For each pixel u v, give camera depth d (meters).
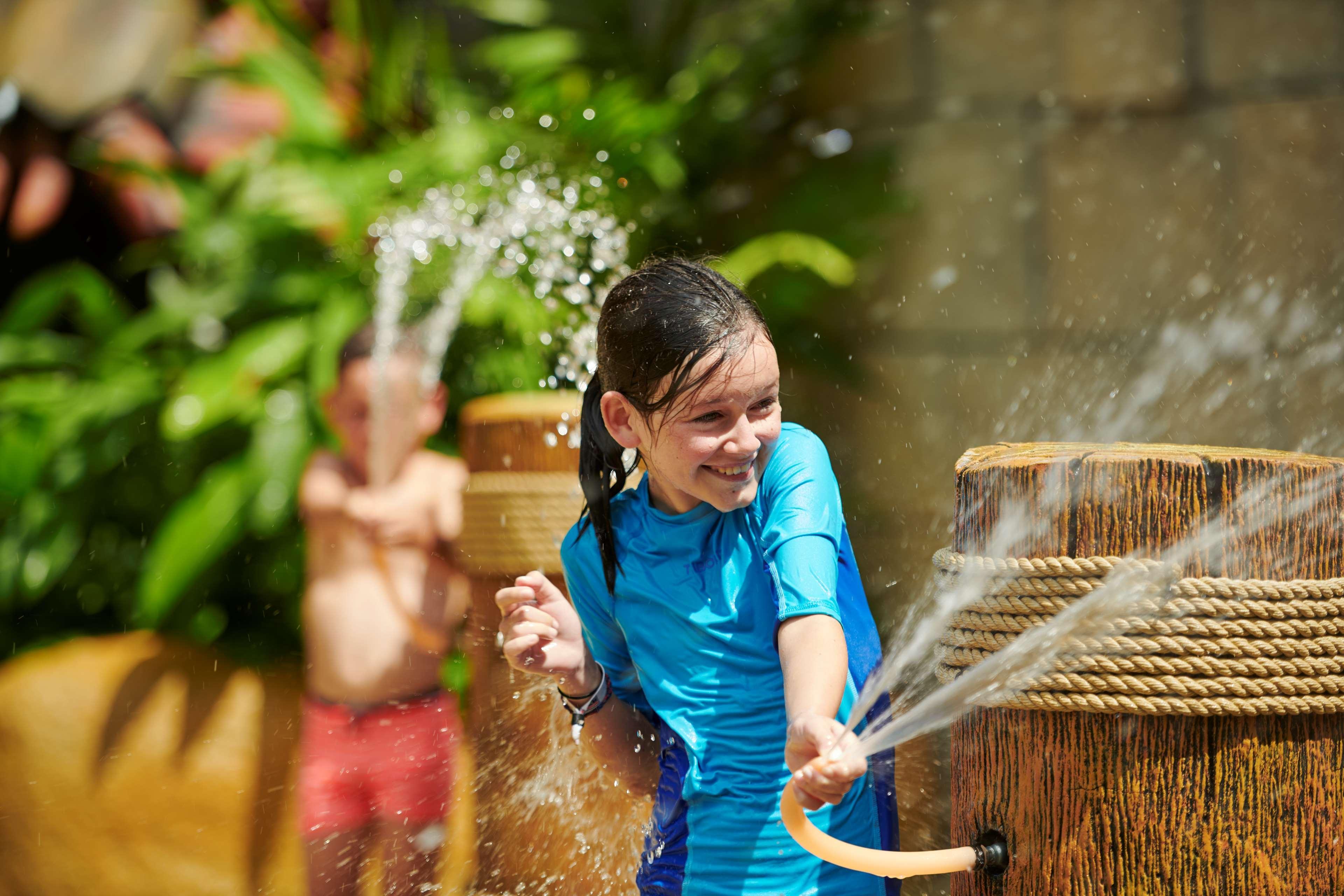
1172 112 6.89
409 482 4.94
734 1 8.36
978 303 7.46
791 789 1.96
